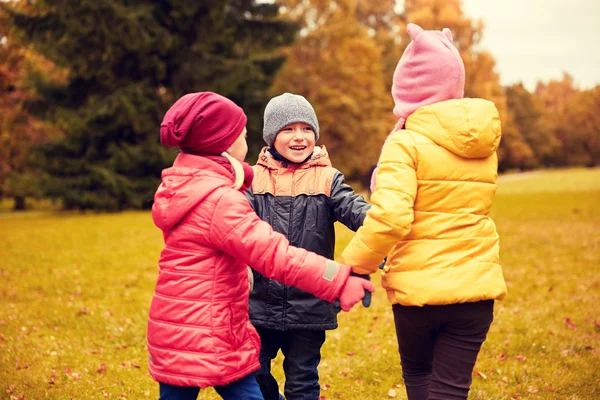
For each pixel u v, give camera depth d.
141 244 11.29
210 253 2.45
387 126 39.56
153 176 23.61
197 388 2.53
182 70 23.02
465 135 2.55
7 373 4.43
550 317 5.69
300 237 3.04
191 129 2.50
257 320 3.01
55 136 28.73
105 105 21.67
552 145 76.81
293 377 3.04
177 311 2.42
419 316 2.65
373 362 4.56
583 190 29.61
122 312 6.28
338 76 34.16
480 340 2.64
